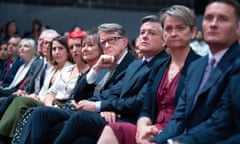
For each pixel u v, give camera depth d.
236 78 3.47
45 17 14.21
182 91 4.05
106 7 13.98
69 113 5.03
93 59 5.84
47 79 6.83
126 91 4.89
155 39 4.91
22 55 8.00
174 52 4.43
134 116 4.82
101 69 5.51
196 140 3.48
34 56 8.04
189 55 4.35
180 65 4.40
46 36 7.15
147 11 13.78
